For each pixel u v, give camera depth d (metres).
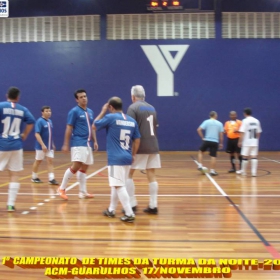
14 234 4.89
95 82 17.61
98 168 11.98
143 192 7.85
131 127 5.47
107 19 17.41
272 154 16.69
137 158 5.86
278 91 17.17
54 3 17.50
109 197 7.31
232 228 5.16
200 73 17.27
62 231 5.03
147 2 17.22
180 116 17.41
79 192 7.77
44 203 6.76
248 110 10.16
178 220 5.59
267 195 7.48
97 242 4.57
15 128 5.98
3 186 8.60
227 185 8.70
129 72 17.47
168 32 17.27
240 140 10.29
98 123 5.44
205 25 17.17
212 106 17.33
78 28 17.50
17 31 17.66
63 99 17.70
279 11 17.03
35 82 17.77
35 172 9.14
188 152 17.36
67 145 6.73
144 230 5.07
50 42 17.61
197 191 7.95
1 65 17.83
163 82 17.36
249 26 17.11
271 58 17.12
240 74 17.22
